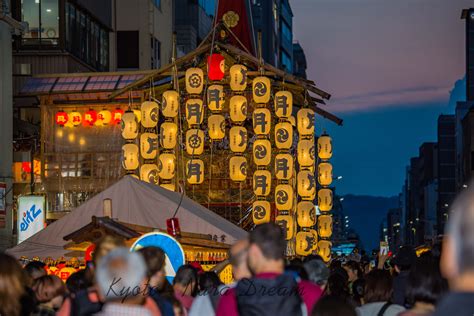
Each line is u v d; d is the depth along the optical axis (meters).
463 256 3.21
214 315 7.70
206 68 33.84
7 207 35.72
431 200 152.25
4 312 6.38
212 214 18.98
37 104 39.94
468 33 119.44
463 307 3.19
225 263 15.45
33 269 10.38
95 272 6.11
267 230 6.51
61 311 6.64
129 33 52.81
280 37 123.94
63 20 43.53
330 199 35.09
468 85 120.81
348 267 15.45
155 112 31.22
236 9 37.84
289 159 31.66
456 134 122.31
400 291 10.59
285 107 31.69
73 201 38.19
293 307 6.41
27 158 39.41
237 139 31.17
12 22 36.50
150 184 18.30
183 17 76.38
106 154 38.16
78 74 39.47
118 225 14.60
